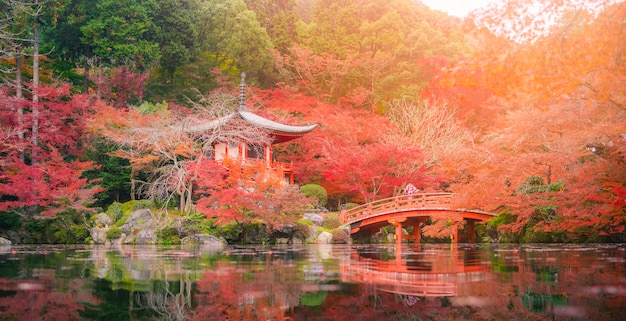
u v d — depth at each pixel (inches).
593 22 547.8
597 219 788.0
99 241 1051.9
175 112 1352.1
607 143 739.4
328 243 1091.3
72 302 275.0
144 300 282.7
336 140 1519.4
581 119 746.8
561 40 560.7
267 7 2164.1
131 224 1056.2
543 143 866.8
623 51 554.6
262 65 1893.5
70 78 1558.8
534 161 807.1
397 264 497.4
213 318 238.5
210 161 1076.5
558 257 559.8
